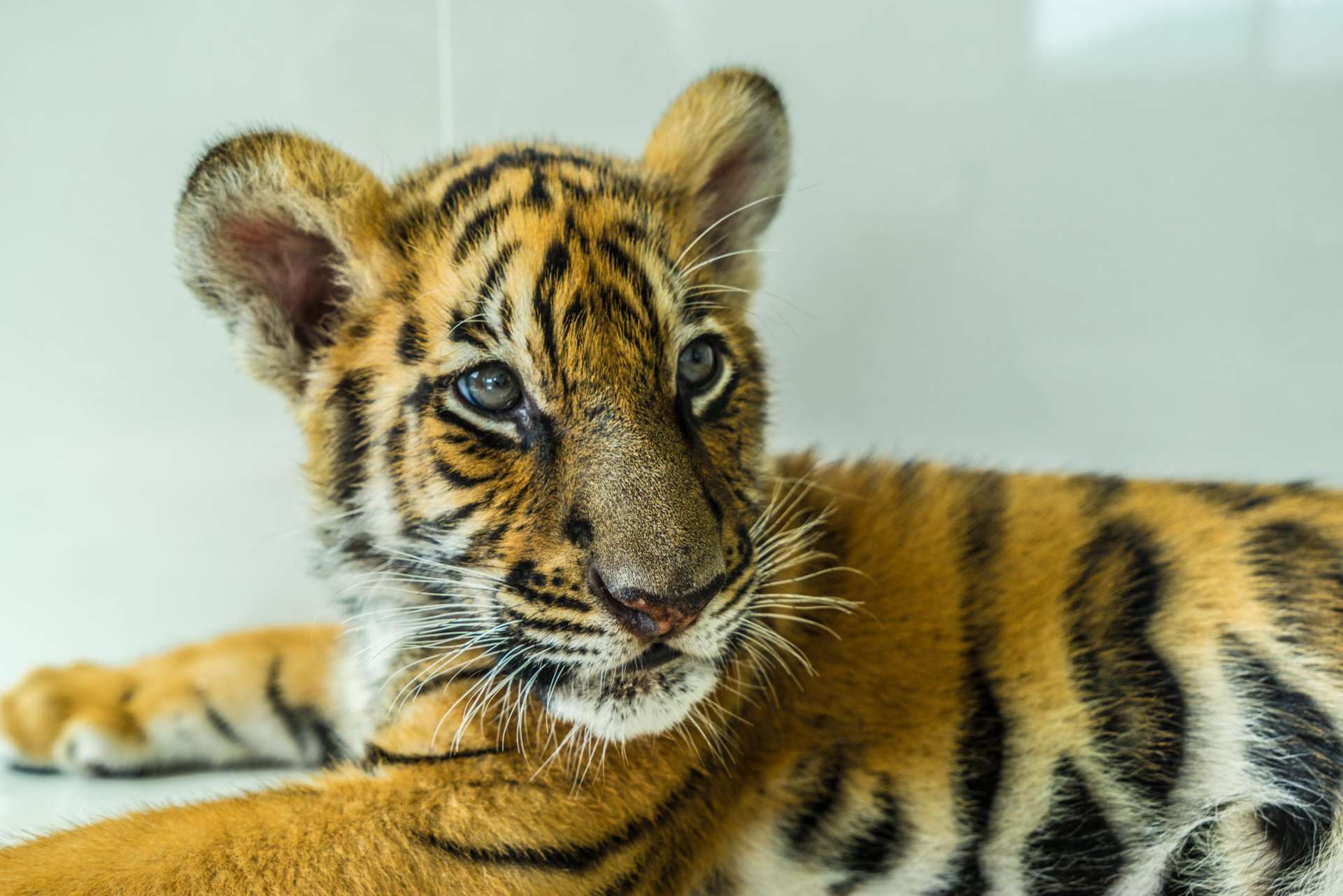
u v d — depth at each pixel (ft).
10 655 2.97
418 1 2.89
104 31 2.85
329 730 2.75
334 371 2.39
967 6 2.88
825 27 2.90
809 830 2.45
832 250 2.96
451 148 2.77
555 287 2.27
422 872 2.26
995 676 2.46
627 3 2.90
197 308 2.93
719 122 2.51
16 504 2.95
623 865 2.34
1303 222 2.90
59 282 2.91
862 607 2.48
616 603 2.21
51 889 2.19
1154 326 2.95
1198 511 2.54
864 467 2.65
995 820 2.45
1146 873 2.46
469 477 2.28
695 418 2.35
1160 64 2.88
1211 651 2.44
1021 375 2.98
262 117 2.89
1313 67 2.87
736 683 2.40
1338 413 2.93
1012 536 2.54
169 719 2.70
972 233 2.95
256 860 2.23
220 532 2.99
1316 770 2.41
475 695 2.35
